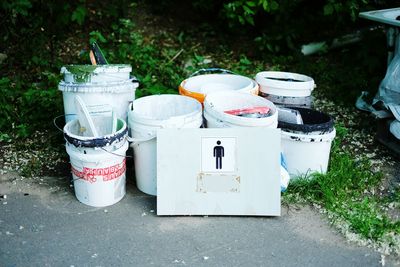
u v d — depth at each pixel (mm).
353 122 5086
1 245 3275
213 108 3736
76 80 3936
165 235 3408
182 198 3578
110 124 3926
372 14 4883
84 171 3592
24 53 5879
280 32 6539
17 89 5262
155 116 4059
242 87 4434
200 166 3566
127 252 3242
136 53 6008
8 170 4168
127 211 3664
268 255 3238
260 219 3594
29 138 4633
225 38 7016
